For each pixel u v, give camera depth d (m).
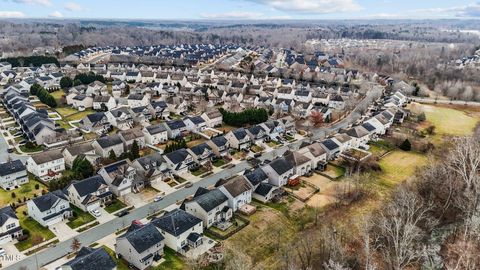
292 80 191.75
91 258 56.31
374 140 118.81
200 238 66.81
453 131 130.12
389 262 59.47
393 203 74.88
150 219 74.69
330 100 157.38
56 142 109.62
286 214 78.00
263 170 88.81
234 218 75.31
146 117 132.88
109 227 71.94
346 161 101.69
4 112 140.12
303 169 95.31
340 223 74.56
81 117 137.25
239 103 153.25
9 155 102.44
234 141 109.56
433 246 66.50
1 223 66.12
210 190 77.19
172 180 91.25
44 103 149.75
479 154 79.44
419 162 104.50
